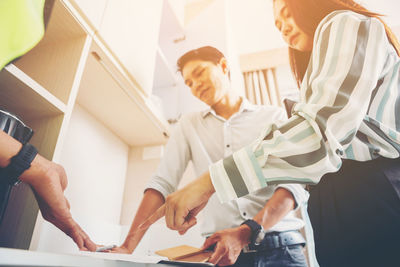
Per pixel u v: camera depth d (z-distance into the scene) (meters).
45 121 0.61
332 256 0.45
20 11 0.37
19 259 0.17
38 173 0.43
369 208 0.42
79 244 0.52
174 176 1.00
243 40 2.07
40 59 0.72
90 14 0.74
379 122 0.43
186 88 1.53
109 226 1.07
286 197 0.74
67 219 0.50
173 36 1.78
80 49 0.71
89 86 0.91
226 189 0.42
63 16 0.67
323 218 0.48
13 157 0.39
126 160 1.27
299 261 0.72
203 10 1.88
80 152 0.98
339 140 0.39
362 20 0.45
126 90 0.94
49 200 0.46
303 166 0.38
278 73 1.96
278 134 0.41
